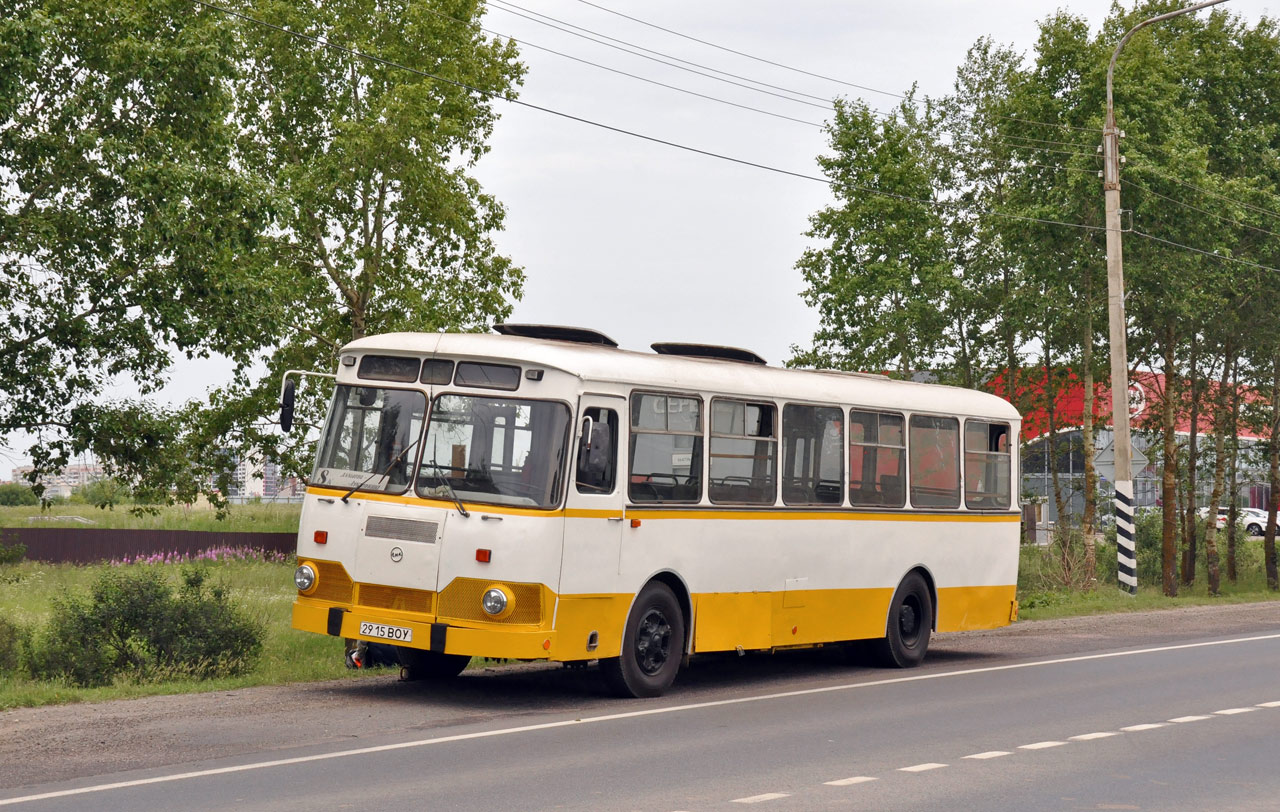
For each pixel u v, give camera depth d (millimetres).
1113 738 11773
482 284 40062
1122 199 35156
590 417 13344
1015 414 20359
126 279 23750
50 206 22922
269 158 38812
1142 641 21984
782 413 15945
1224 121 41719
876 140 37312
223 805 8305
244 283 24281
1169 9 41906
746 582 15312
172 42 23656
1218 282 37469
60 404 24625
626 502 13695
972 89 42562
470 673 15688
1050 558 37562
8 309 23453
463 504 12930
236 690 13719
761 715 12922
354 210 38344
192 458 31188
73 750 10211
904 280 36281
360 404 13742
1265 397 44312
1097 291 36438
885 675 16891
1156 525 46094
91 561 36875
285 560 38406
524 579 12727
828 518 16562
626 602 13742
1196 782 9773
